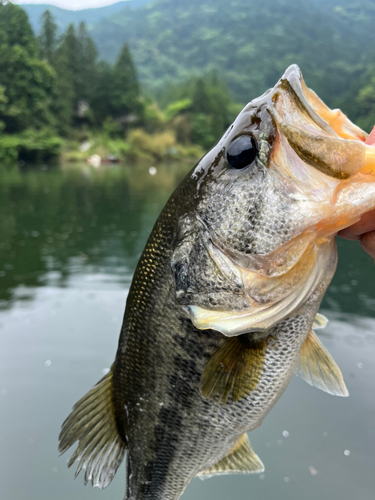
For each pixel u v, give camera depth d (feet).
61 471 1.54
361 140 0.59
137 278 0.72
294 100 0.57
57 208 7.30
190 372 0.69
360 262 4.08
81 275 3.53
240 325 0.60
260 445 1.64
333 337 2.35
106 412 0.82
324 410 1.81
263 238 0.59
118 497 1.47
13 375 2.02
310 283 0.60
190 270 0.63
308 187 0.56
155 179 13.75
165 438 0.75
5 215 6.57
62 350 2.23
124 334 0.76
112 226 5.82
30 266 3.81
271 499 1.42
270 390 0.67
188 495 1.47
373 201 0.55
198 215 0.63
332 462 1.55
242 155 0.60
